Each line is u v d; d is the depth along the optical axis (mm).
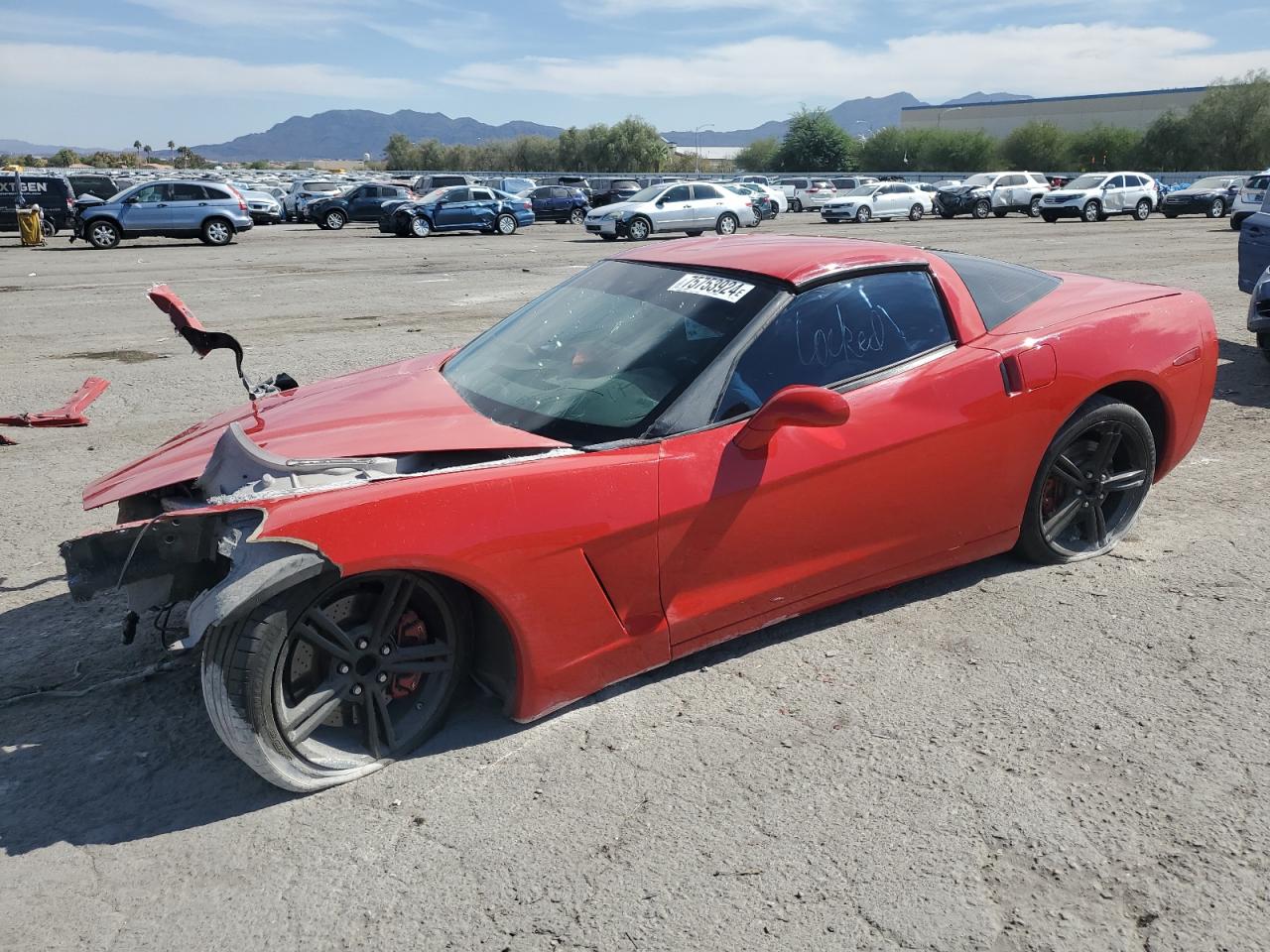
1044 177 39031
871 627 3627
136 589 2820
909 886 2361
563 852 2492
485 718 3064
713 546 3068
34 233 25391
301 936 2242
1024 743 2918
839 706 3123
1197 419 4238
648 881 2391
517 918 2279
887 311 3453
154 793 2760
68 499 5172
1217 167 73750
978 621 3654
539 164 117938
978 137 85875
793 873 2406
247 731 2553
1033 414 3627
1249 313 7551
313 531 2490
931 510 3498
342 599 2678
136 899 2361
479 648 2980
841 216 34188
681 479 2953
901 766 2818
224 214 25719
